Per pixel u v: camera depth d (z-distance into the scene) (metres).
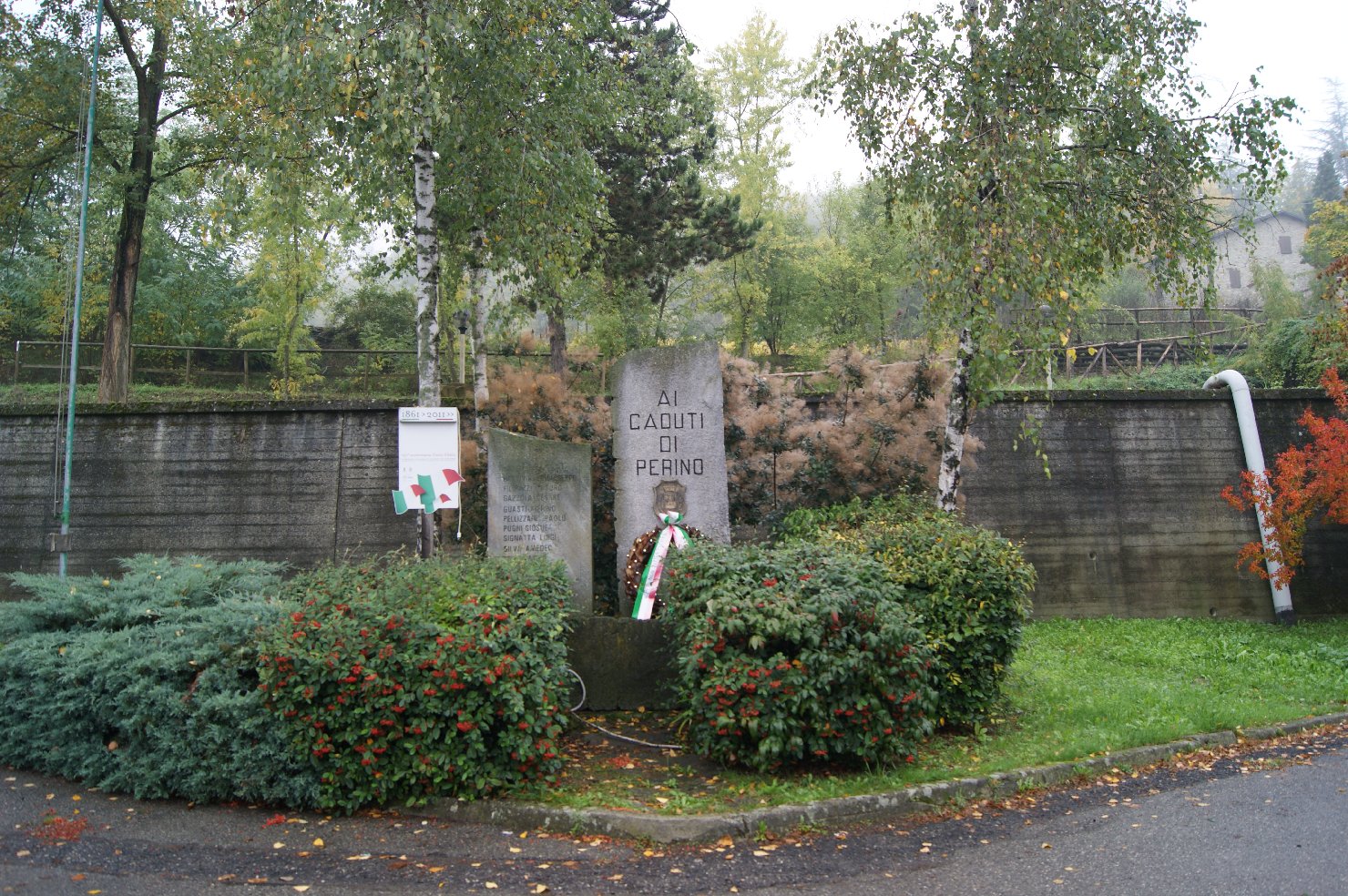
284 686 6.47
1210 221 13.05
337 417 14.91
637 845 6.06
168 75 21.39
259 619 7.08
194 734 6.53
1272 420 17.73
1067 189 12.55
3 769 7.17
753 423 13.43
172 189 23.70
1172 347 31.22
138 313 31.59
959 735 8.77
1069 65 12.16
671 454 11.05
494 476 10.45
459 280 16.28
